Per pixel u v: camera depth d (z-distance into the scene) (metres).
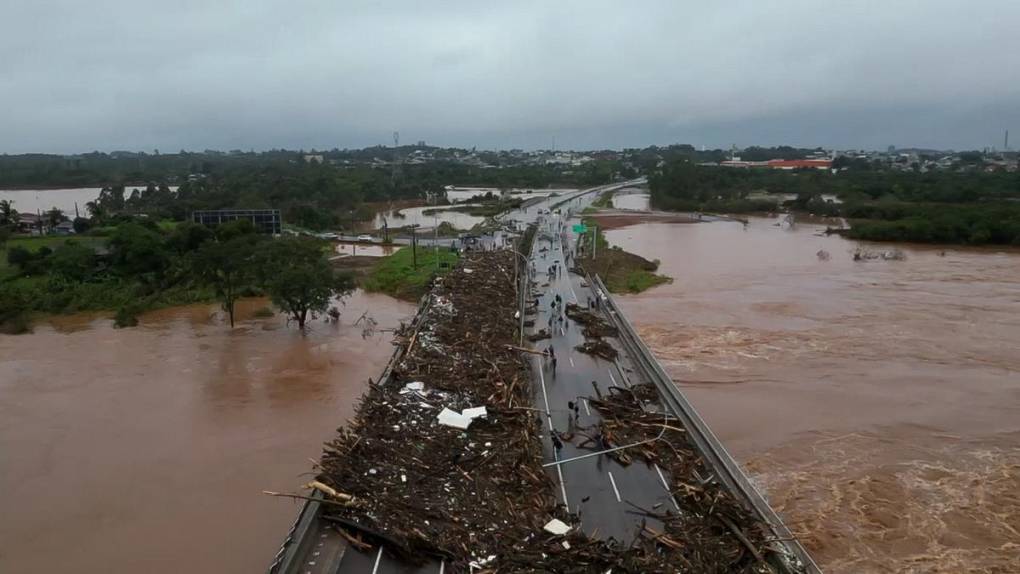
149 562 31.52
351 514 26.31
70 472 39.97
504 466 30.44
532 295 74.62
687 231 158.00
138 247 90.31
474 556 24.30
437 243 118.75
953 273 102.56
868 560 32.25
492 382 39.66
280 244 77.75
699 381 55.00
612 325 60.78
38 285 84.81
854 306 80.69
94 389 53.41
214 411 48.84
